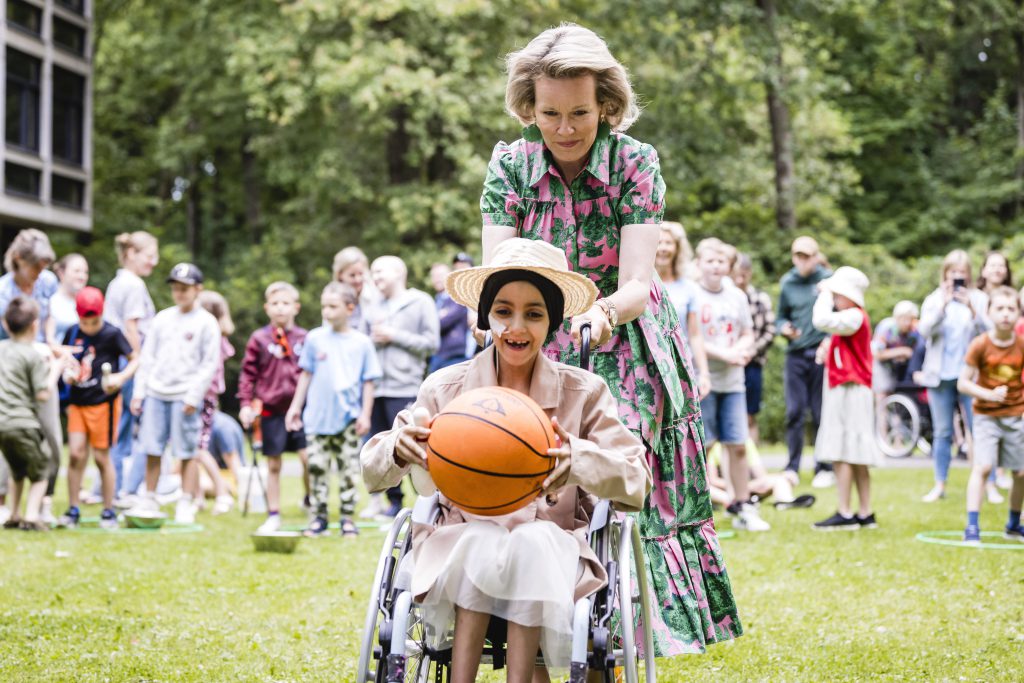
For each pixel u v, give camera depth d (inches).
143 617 249.0
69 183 1131.9
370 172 1090.1
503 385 149.6
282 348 397.1
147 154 1392.7
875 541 350.6
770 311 473.7
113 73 1343.5
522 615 132.6
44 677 198.2
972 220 1327.5
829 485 519.8
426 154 912.9
